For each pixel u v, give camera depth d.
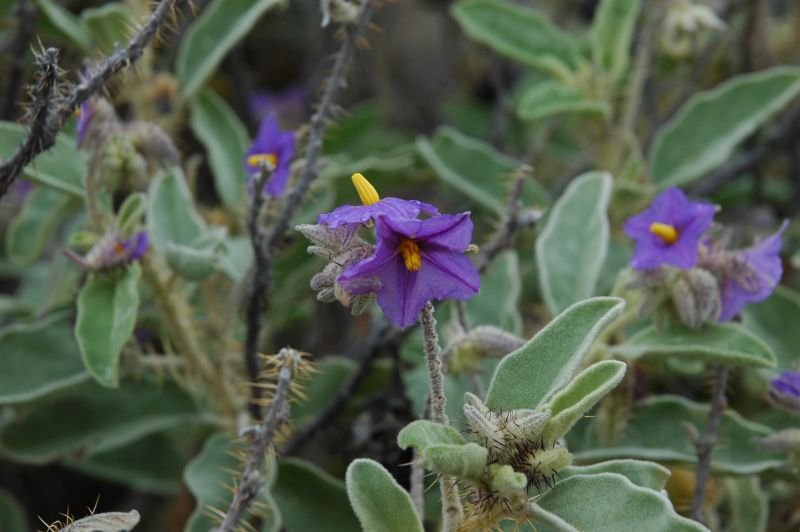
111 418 0.78
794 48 1.01
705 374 0.77
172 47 0.87
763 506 0.73
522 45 0.86
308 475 0.74
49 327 0.76
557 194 0.91
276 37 1.15
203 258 0.71
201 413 0.79
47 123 0.66
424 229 0.60
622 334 0.72
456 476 0.61
